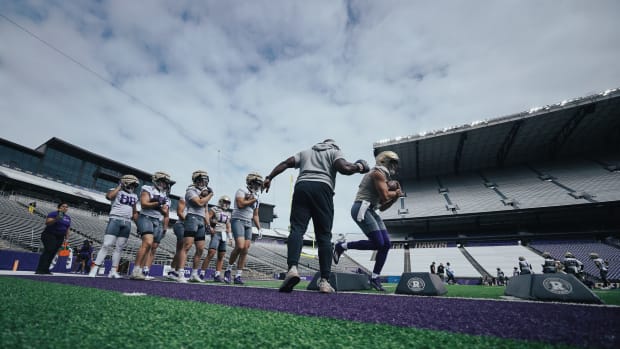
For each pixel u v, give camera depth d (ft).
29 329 3.03
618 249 76.07
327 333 3.33
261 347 2.72
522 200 98.27
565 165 112.47
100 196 100.22
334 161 9.27
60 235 19.33
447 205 109.29
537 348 2.72
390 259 96.78
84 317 3.78
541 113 92.68
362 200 13.20
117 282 11.59
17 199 75.72
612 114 91.15
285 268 80.38
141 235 15.80
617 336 3.21
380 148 117.39
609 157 107.55
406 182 138.00
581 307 5.89
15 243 44.37
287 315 4.48
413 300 7.20
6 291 6.25
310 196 8.98
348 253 107.76
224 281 19.74
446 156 121.08
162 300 5.85
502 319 4.33
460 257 88.84
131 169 114.62
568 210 88.74
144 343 2.73
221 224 21.56
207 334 3.14
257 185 19.52
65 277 14.26
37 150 95.14
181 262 17.30
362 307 5.57
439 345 2.85
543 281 7.54
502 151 115.44
